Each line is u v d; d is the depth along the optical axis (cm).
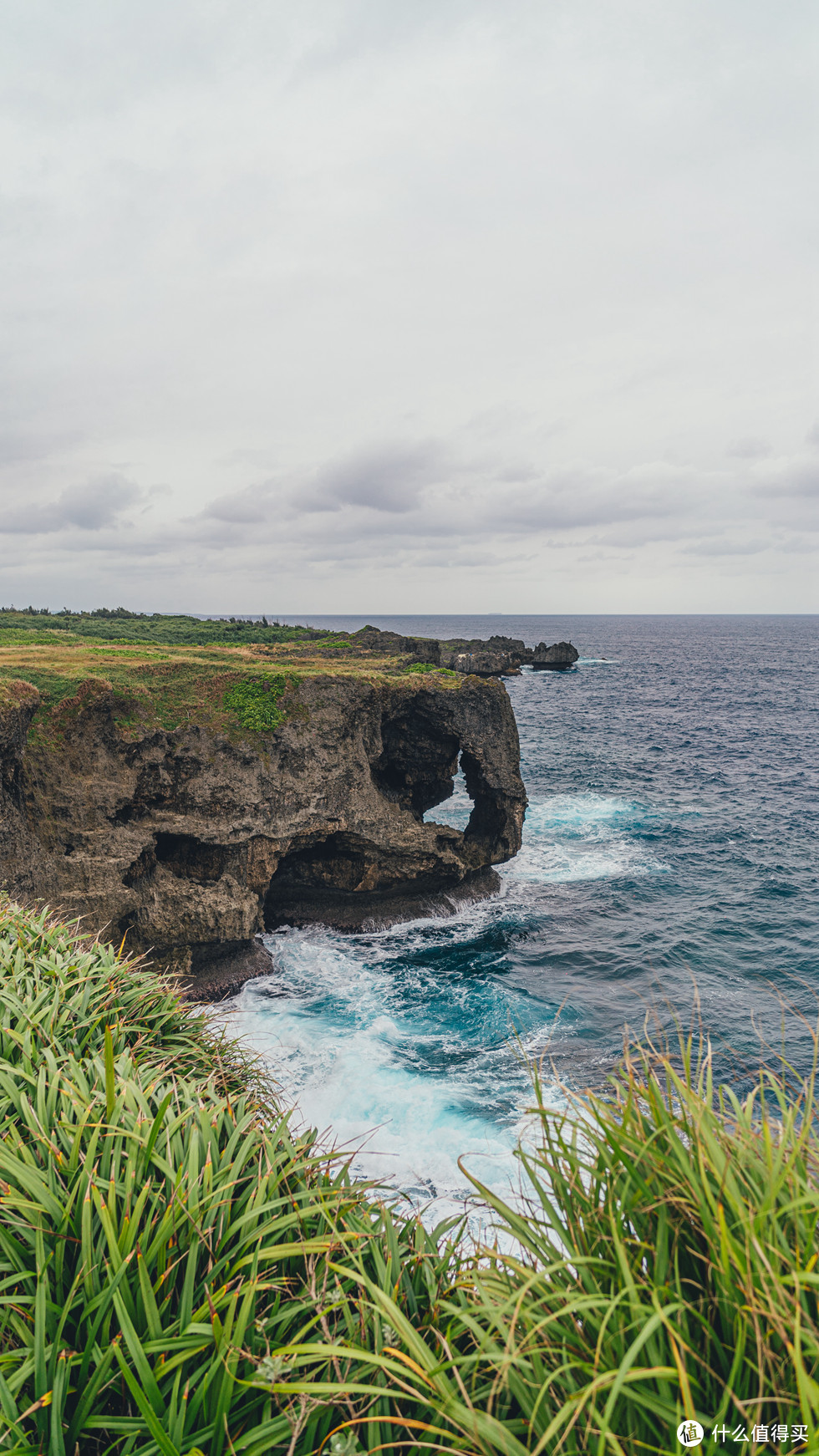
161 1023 655
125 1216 319
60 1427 263
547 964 2183
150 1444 263
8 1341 306
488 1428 249
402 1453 286
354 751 2475
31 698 1891
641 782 4538
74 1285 298
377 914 2520
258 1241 331
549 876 2908
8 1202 321
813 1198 260
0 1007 551
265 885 2286
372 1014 1902
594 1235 308
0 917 766
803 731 6612
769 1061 1599
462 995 1997
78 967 662
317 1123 1410
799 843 3275
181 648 4000
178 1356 271
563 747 5759
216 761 2238
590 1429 228
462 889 2680
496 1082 1559
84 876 1920
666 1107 328
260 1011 1930
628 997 1956
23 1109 397
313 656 4862
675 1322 260
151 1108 442
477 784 2845
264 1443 263
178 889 2084
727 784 4488
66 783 2005
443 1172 1248
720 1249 256
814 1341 232
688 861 3056
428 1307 350
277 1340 311
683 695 9562
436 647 8969
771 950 2203
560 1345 275
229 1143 397
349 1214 387
